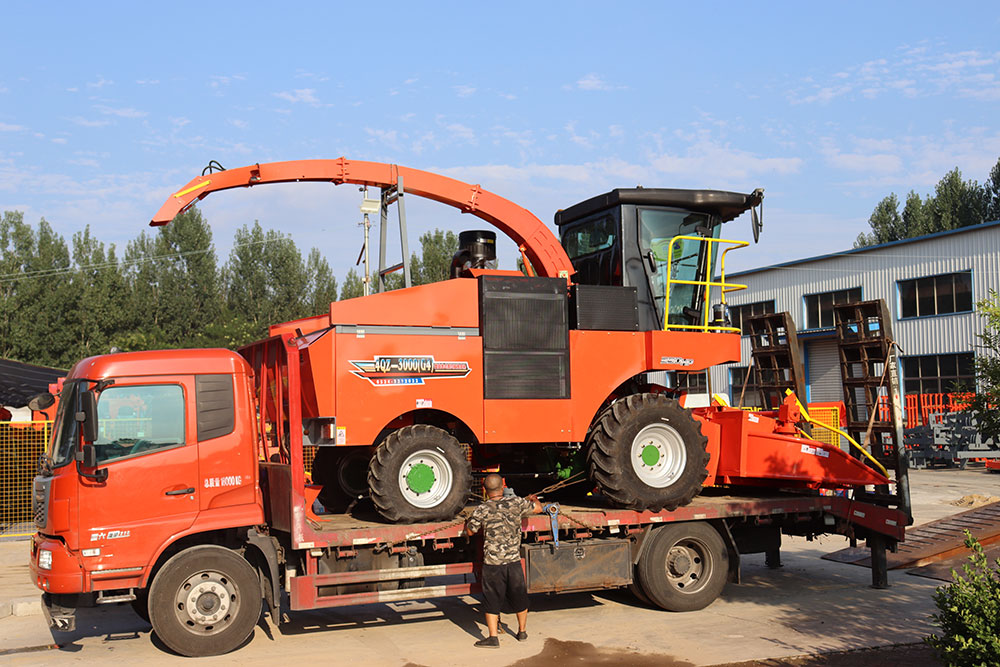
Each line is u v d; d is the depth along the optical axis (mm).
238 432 7410
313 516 7660
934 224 56594
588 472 9094
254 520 7355
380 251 9492
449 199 9570
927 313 31000
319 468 9430
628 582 8438
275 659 7059
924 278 31094
